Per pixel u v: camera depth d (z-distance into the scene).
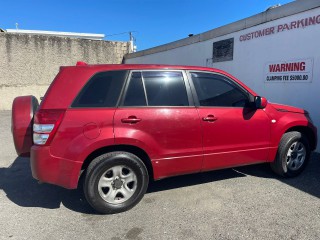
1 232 3.29
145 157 3.96
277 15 7.26
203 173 5.14
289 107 4.98
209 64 10.40
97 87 3.71
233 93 4.44
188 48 11.81
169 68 4.10
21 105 3.92
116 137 3.59
